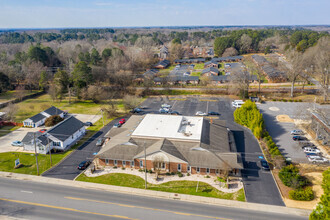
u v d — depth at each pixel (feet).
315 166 164.66
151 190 146.82
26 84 381.40
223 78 389.39
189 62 583.58
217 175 159.33
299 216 124.67
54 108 269.03
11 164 176.35
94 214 127.34
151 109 293.84
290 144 196.65
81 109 298.35
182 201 137.28
